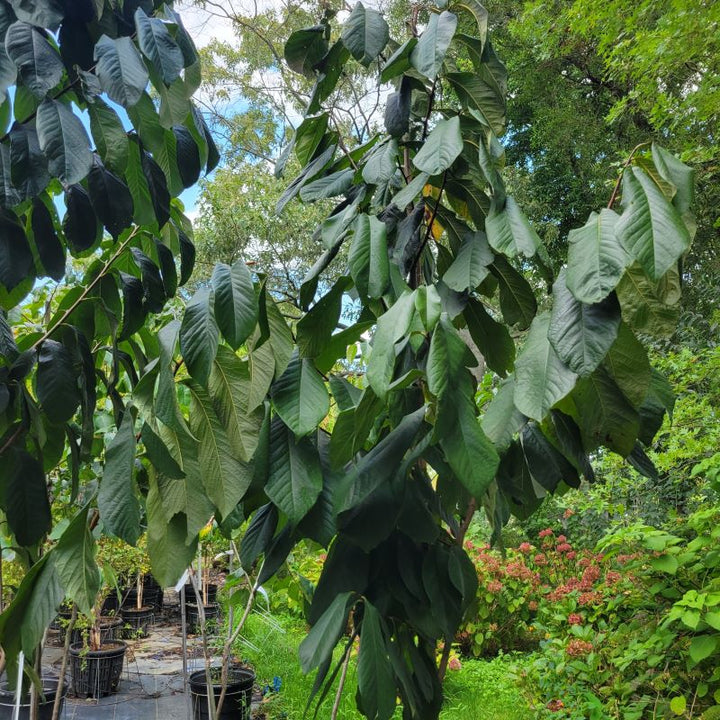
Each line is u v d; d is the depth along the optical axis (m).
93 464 1.96
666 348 4.69
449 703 3.11
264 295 1.03
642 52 3.95
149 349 1.63
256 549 1.11
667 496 3.56
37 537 1.29
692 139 4.79
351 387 1.20
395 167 1.17
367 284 1.04
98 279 1.42
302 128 1.39
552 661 2.70
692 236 0.93
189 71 1.35
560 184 8.44
